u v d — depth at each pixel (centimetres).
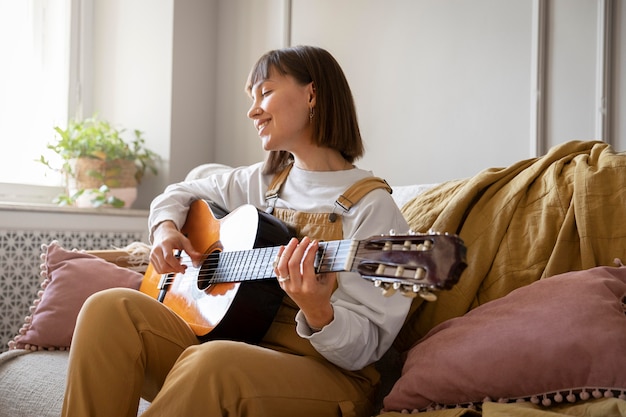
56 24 344
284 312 147
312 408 125
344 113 157
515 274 156
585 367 115
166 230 167
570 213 153
